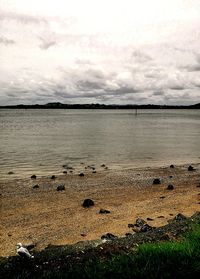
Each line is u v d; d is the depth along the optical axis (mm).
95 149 43094
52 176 23953
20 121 138375
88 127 95188
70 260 7559
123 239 9305
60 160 33594
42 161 32812
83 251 8133
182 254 7016
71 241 11695
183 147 46375
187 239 8492
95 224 13547
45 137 61281
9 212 15336
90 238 11953
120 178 24016
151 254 7172
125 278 6305
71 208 15984
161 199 17719
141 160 34281
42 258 7715
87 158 35188
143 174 25906
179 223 11148
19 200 17484
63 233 12547
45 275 6574
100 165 30781
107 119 168250
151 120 157625
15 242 11641
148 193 19266
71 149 43000
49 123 120375
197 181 23141
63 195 18641
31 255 7926
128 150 42250
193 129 88062
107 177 24406
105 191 19750
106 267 6742
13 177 24422
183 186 21375
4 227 13273
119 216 14625
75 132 74812
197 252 7105
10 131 77250
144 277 6309
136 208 15938
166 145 48656
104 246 8484
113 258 7309
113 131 78688
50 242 11648
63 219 14273
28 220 14164
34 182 22375
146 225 12695
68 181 22750
